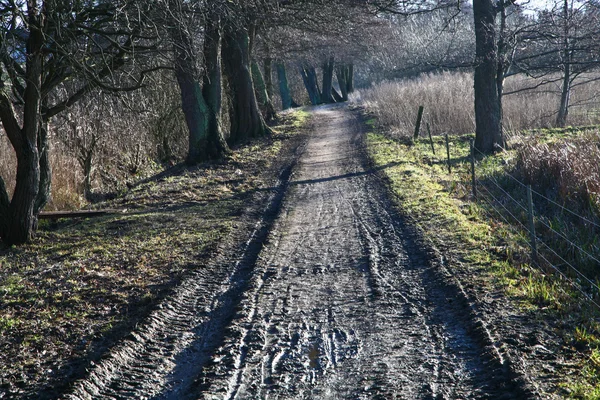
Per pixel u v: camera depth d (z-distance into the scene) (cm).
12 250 918
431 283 651
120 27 1031
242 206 1185
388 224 948
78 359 494
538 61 2103
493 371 432
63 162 1438
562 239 792
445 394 409
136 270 761
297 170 1628
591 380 398
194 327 575
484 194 1124
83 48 954
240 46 2352
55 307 629
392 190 1219
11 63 874
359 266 743
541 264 684
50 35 929
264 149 2105
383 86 4066
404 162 1558
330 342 517
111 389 447
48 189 1015
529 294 574
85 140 1603
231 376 458
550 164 1130
